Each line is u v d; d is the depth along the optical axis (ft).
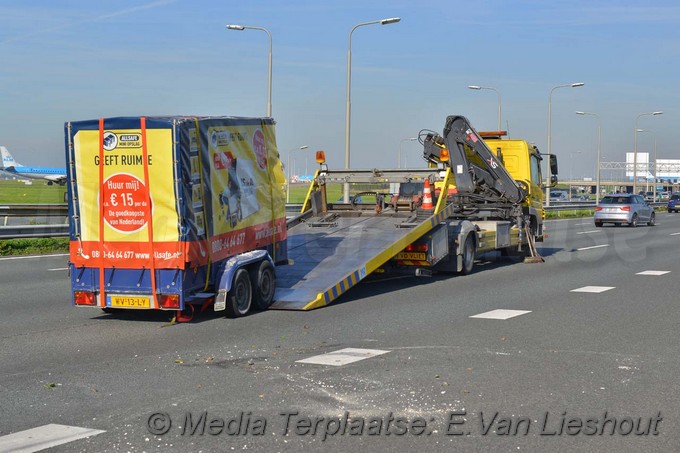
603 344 31.17
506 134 72.08
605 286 51.19
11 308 41.70
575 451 18.35
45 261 67.51
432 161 67.15
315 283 42.47
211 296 36.55
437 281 54.03
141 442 18.99
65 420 20.86
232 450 18.44
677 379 25.25
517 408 21.80
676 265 66.49
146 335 33.53
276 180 43.34
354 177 55.72
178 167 34.73
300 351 29.78
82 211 36.32
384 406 21.97
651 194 416.67
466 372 26.11
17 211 90.94
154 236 35.37
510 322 36.55
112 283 36.17
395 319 37.37
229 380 25.11
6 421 20.81
